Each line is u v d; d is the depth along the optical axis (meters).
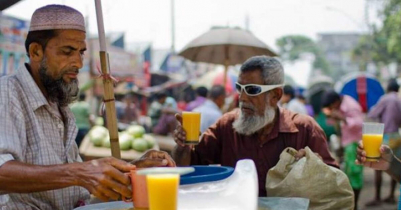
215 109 7.22
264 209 2.52
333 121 8.88
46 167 2.42
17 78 2.84
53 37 2.79
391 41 24.28
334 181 3.15
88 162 2.38
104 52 3.21
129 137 6.21
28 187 2.43
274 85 3.57
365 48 30.73
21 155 2.69
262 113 3.57
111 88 3.23
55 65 2.81
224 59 6.73
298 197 3.03
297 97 12.55
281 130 3.65
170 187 1.85
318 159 3.18
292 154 3.33
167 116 11.83
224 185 2.23
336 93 8.30
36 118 2.81
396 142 8.38
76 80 2.92
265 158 3.67
